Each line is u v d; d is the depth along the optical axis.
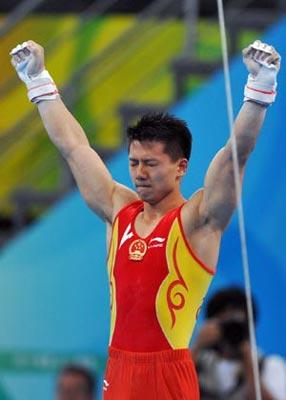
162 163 11.76
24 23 24.67
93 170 12.44
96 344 21.06
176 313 11.68
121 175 20.81
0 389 21.36
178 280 11.66
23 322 21.31
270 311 20.64
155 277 11.68
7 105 24.48
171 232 11.68
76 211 21.19
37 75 12.64
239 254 20.64
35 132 23.94
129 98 23.98
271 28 22.45
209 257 11.70
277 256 20.62
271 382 17.78
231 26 23.64
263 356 18.61
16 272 21.36
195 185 20.67
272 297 20.62
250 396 17.70
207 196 11.59
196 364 17.92
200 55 23.67
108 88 24.00
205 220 11.65
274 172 20.67
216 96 20.78
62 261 21.23
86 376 18.78
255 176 20.72
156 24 24.20
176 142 11.81
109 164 20.83
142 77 24.03
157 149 11.75
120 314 11.85
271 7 25.86
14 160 24.05
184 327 11.76
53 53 24.30
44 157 24.00
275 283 20.61
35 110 24.09
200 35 23.73
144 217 11.95
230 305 18.02
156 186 11.79
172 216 11.74
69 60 24.28
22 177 24.02
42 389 21.20
